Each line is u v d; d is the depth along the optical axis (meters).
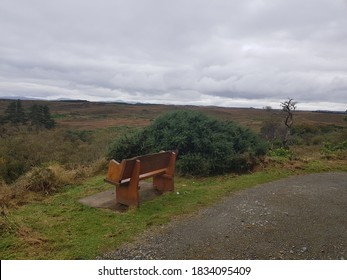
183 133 7.72
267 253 3.55
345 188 6.18
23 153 20.59
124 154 8.12
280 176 7.12
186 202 5.30
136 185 5.13
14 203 5.52
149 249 3.69
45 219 4.71
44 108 47.19
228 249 3.66
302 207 5.00
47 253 3.63
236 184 6.36
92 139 28.75
